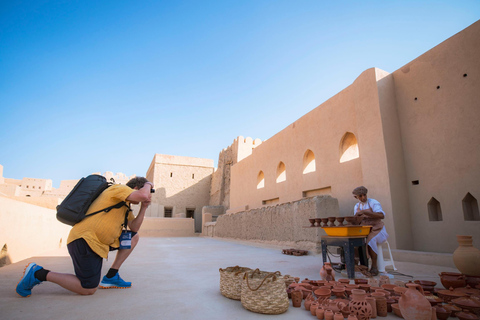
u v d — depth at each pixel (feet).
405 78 27.43
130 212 11.25
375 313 8.25
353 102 32.83
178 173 103.45
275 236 32.53
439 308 8.09
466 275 11.57
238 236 43.39
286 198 45.65
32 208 21.35
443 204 23.08
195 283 12.66
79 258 9.61
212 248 32.50
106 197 10.19
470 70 22.03
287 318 8.20
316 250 24.54
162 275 14.64
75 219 9.62
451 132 23.03
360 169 31.04
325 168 36.81
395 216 24.63
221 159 91.86
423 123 25.34
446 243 22.54
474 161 21.30
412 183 25.73
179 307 8.93
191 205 102.32
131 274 14.87
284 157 47.24
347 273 13.56
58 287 11.18
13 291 10.37
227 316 8.20
